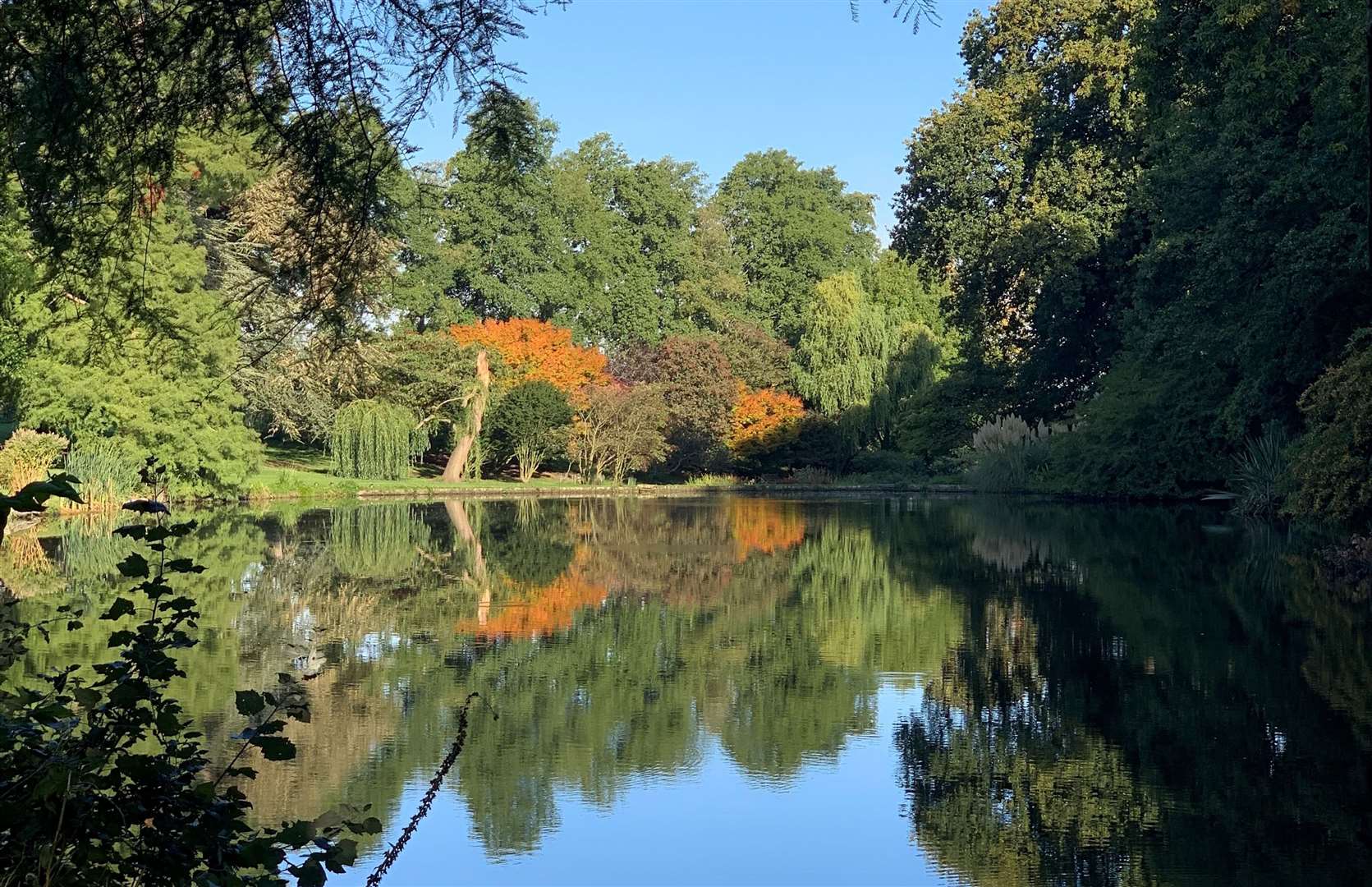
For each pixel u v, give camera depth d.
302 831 3.06
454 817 6.11
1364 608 11.95
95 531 20.02
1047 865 5.40
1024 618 12.12
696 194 65.62
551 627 11.73
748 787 6.65
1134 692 8.64
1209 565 15.94
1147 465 29.69
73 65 3.83
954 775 6.80
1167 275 26.83
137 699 3.10
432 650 10.41
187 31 3.83
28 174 4.02
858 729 7.85
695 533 22.77
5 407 24.53
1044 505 30.09
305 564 16.52
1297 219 20.92
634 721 8.04
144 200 4.37
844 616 12.50
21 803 2.77
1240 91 19.23
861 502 34.00
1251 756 6.95
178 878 2.93
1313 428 18.23
